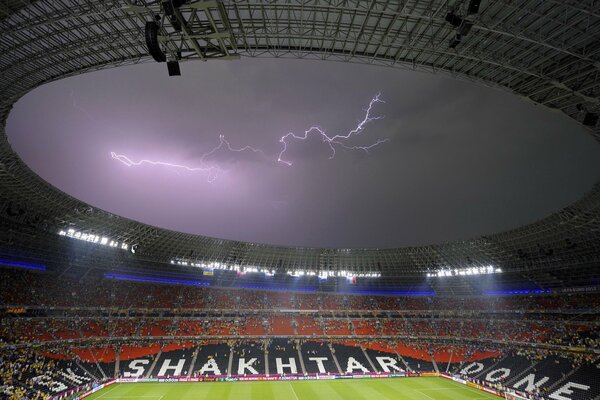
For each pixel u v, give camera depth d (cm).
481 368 6744
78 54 3128
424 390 5838
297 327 8306
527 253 7562
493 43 2894
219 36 2448
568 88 2972
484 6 2533
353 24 2856
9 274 6109
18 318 5772
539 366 6200
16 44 2838
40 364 5306
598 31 2539
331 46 3156
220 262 9044
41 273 6669
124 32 2864
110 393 5253
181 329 7512
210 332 7644
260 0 2606
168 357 6719
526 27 2638
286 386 5972
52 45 2941
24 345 5466
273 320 8444
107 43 2981
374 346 7850
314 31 2931
